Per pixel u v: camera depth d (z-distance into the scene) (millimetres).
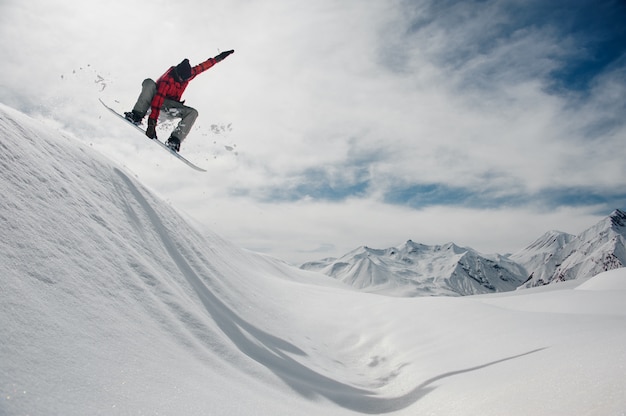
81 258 3707
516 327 6477
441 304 9797
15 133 4504
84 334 2783
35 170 4242
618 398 2342
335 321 9930
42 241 3344
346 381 5906
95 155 6613
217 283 7312
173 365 3236
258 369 4418
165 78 7090
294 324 8617
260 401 3334
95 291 3445
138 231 5883
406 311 9852
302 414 3471
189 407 2613
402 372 6152
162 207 8156
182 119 7473
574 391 2693
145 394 2531
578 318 6336
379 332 8820
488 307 8766
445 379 4793
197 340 4195
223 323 5488
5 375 1921
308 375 5344
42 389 2010
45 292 2854
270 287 11875
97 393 2268
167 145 7348
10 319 2314
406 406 4441
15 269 2775
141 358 3010
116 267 4195
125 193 6570
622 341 3363
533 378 3273
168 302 4512
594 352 3281
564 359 3420
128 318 3500
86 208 4742
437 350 6559
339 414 4059
